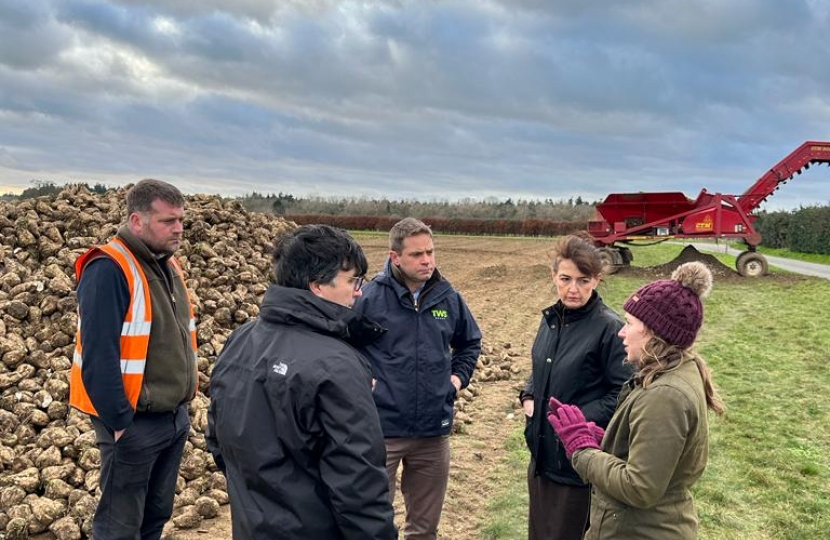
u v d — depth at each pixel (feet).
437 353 11.79
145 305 10.92
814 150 64.64
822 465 18.95
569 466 10.18
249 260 27.86
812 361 31.53
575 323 10.49
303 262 7.41
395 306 11.68
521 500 16.79
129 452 11.00
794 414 23.54
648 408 7.40
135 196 11.05
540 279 69.05
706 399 8.04
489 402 25.80
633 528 7.65
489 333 40.57
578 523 10.21
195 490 15.74
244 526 6.89
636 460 7.34
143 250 11.09
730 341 36.40
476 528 15.44
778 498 16.87
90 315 10.36
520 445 20.89
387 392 11.51
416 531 12.30
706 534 14.96
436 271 12.26
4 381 16.93
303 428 6.86
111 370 10.37
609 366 10.00
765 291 57.93
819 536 14.97
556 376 10.37
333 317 7.25
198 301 22.59
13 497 13.94
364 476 6.64
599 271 10.19
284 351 7.02
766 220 146.61
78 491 14.34
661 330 7.66
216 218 28.48
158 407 11.19
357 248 7.70
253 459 6.86
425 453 12.03
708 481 17.75
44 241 22.48
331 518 6.90
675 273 8.16
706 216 65.98
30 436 15.90
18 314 18.88
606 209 68.44
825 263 100.83
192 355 12.11
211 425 7.90
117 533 11.18
